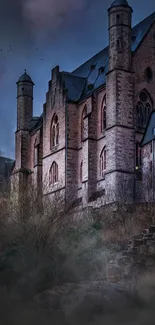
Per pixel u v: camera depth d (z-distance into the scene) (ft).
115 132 281.33
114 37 291.38
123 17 291.38
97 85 324.19
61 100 332.19
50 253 128.26
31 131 374.02
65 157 322.34
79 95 334.85
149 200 231.30
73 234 142.92
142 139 265.13
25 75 384.47
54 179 332.60
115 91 285.43
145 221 175.94
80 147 322.75
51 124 341.62
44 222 139.74
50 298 102.89
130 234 159.74
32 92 383.65
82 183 303.68
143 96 296.92
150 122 262.88
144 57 299.38
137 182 278.46
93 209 241.14
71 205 191.72
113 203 249.55
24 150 371.56
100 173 299.79
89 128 304.50
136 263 115.14
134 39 313.53
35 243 130.93
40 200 162.20
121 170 277.85
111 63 291.38
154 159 250.16
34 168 351.67
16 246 127.13
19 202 157.58
